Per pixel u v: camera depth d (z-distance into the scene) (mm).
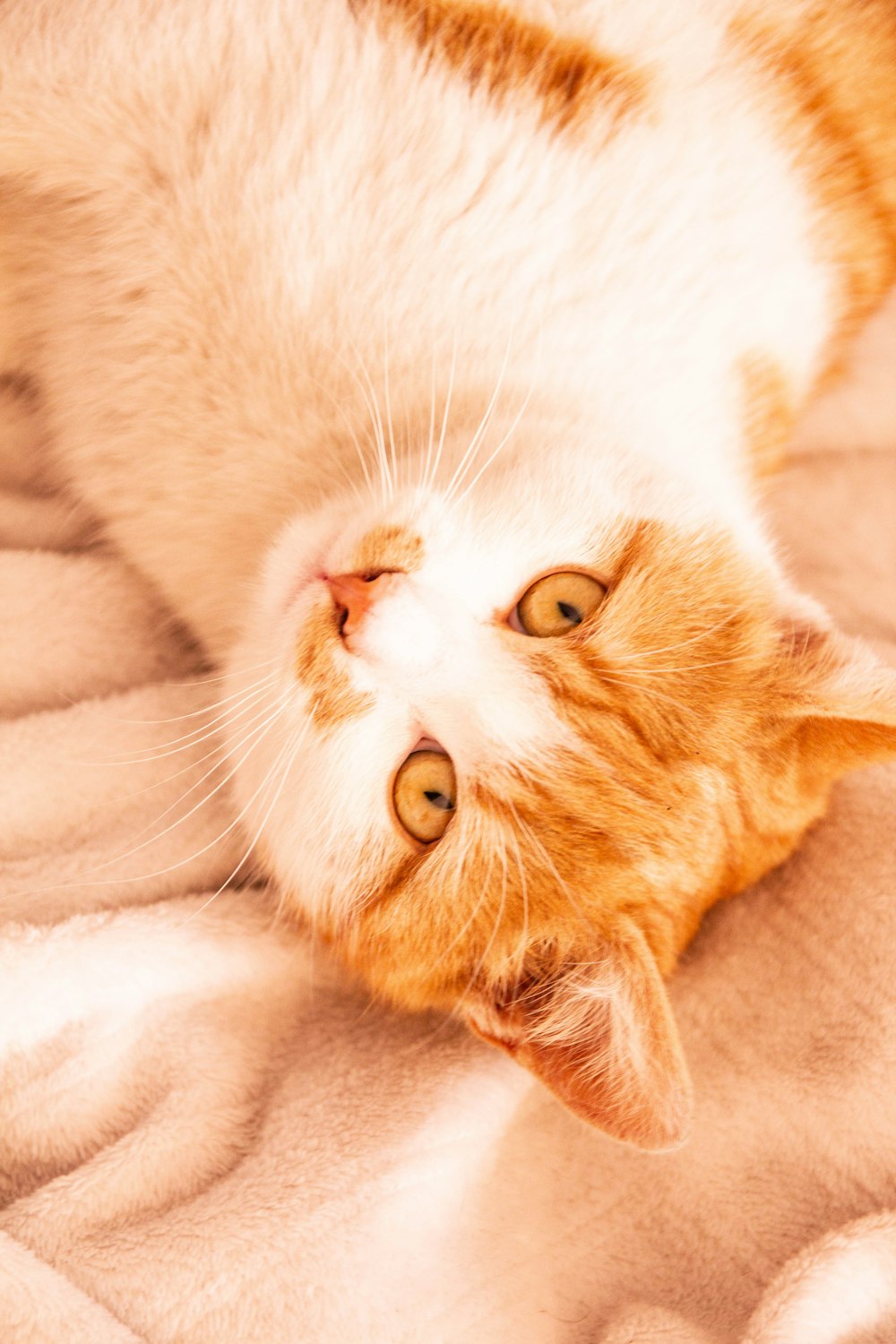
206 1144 509
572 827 488
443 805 490
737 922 537
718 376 521
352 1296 494
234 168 498
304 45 496
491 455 490
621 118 511
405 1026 529
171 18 492
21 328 545
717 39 521
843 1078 517
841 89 537
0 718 541
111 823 536
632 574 489
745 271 523
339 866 497
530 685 488
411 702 488
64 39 491
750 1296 502
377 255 498
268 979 528
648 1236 512
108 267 514
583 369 508
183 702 547
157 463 521
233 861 538
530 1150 518
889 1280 497
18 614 547
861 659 497
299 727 492
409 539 486
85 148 503
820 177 537
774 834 519
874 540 590
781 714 498
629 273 511
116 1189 499
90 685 553
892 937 527
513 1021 494
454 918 492
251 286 499
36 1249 490
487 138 500
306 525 501
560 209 505
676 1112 468
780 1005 528
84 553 562
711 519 500
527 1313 500
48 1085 505
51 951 508
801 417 582
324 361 503
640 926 491
